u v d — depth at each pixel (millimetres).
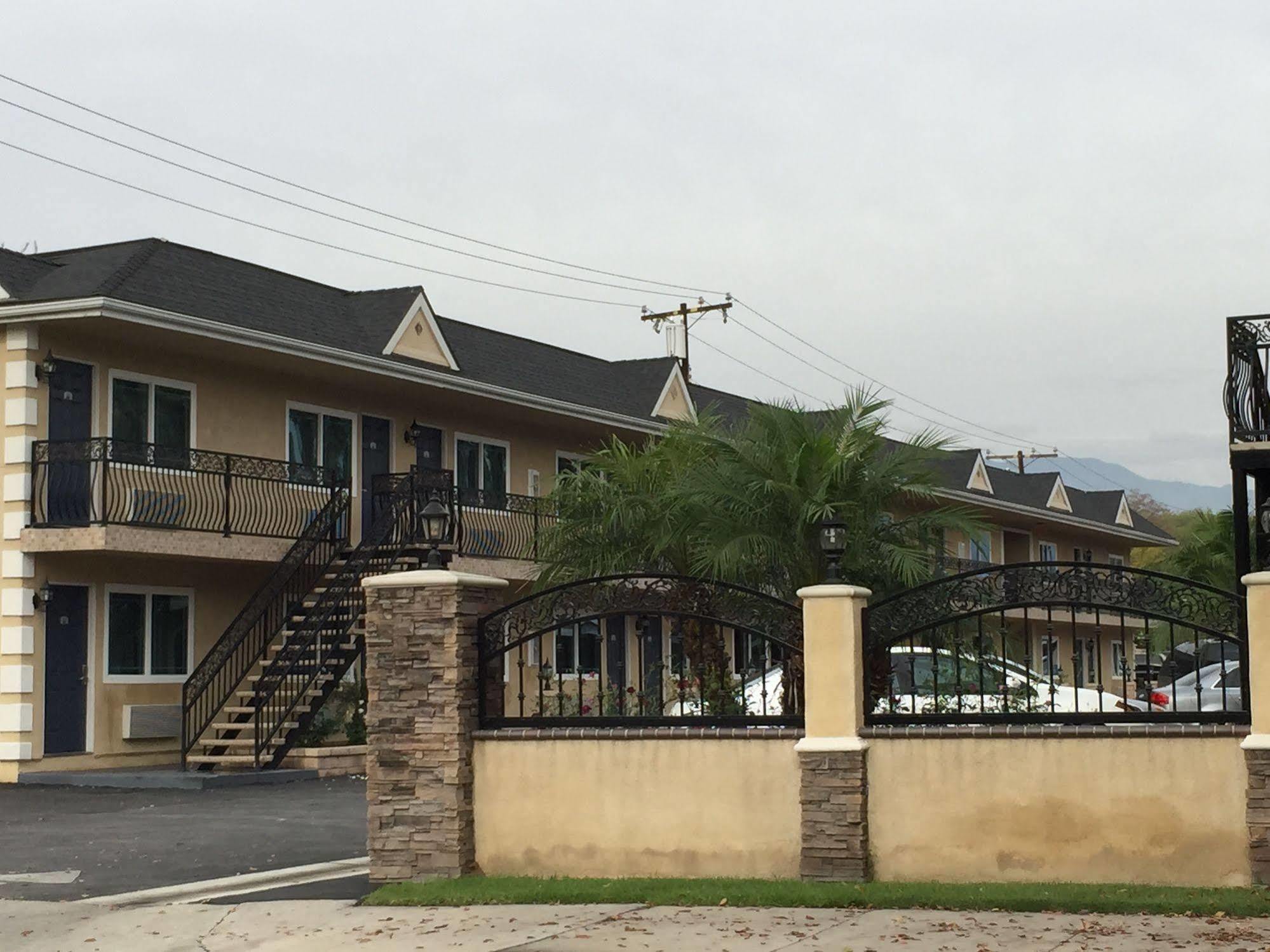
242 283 26109
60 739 22859
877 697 13773
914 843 11602
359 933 10633
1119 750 11312
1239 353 16469
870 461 16328
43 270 23984
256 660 24469
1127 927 10055
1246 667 11320
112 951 10523
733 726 12070
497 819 12375
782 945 9805
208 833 16141
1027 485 52031
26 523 22422
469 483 31156
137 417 24078
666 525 17375
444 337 29078
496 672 12977
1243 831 11039
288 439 26750
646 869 12062
